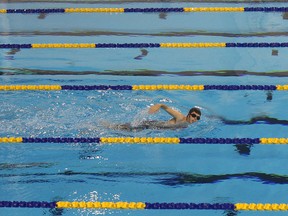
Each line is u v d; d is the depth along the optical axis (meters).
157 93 21.64
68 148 18.41
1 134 18.97
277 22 27.77
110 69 23.52
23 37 26.75
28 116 19.94
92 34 26.98
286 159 17.77
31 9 30.00
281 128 19.33
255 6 29.66
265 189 16.33
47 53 25.14
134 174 17.12
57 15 29.30
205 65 23.77
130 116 19.89
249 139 18.75
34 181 16.81
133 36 26.66
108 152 18.22
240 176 16.97
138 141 18.72
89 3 30.84
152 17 28.77
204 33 26.75
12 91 21.70
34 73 23.20
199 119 19.64
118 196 16.11
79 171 17.28
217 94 21.58
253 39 25.98
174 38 26.30
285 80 22.39
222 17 28.52
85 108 20.44
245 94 21.55
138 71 23.30
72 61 24.34
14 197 16.06
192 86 22.06
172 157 17.94
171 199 15.95
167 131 19.14
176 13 29.17
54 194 16.22
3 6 30.53
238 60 24.14
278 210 15.45
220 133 19.08
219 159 17.81
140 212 15.46
